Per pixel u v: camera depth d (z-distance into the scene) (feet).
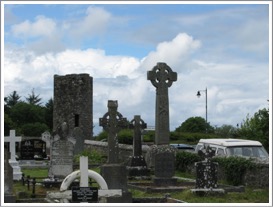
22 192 69.56
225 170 82.53
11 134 95.61
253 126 127.13
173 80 85.92
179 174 98.89
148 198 66.18
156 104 85.35
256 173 77.10
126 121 72.23
